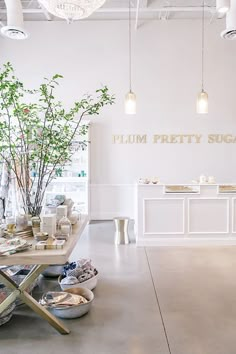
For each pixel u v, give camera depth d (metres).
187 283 3.49
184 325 2.61
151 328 2.56
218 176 7.10
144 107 7.05
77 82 7.02
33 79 7.00
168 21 6.96
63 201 3.33
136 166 7.12
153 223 5.01
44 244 2.38
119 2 6.62
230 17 3.79
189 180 7.11
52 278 3.67
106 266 4.06
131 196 7.16
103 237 5.59
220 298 3.12
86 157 6.93
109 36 6.99
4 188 4.50
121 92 7.04
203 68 6.99
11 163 3.28
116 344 2.34
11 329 2.55
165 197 4.98
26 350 2.27
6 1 3.43
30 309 2.89
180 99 7.03
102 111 7.05
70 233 2.82
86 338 2.42
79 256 4.48
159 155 7.10
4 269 3.40
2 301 2.68
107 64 7.01
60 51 6.99
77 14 2.96
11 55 6.98
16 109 2.83
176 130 7.07
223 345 2.33
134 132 7.08
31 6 6.62
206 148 7.07
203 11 6.54
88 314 2.79
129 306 2.95
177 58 7.00
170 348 2.29
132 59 7.00
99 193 7.15
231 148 7.07
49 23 6.95
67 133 3.13
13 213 3.79
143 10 6.28
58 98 7.03
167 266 4.05
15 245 2.34
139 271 3.88
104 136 7.08
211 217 5.02
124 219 5.14
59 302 2.75
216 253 4.59
